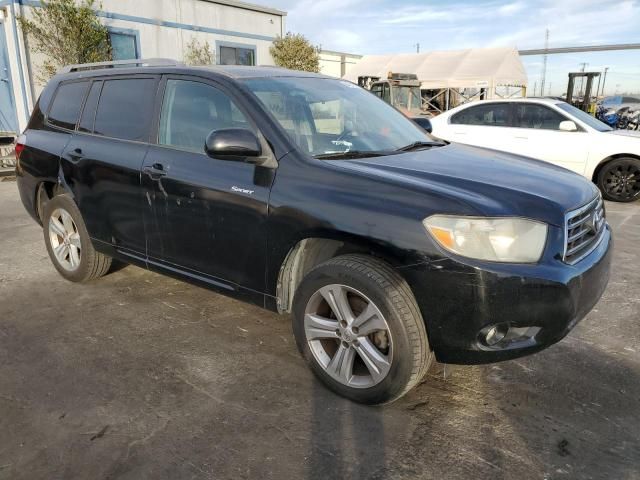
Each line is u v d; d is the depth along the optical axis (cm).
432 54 2734
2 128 1445
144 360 333
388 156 325
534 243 253
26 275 486
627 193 825
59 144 439
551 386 304
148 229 373
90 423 270
